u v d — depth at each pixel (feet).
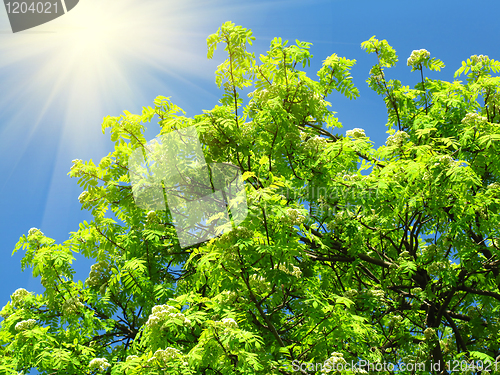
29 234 24.66
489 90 30.81
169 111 25.16
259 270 17.63
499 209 26.37
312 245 27.53
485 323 27.96
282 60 25.12
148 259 25.23
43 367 21.01
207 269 17.66
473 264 25.57
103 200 25.63
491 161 26.76
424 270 27.78
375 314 29.07
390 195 24.89
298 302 20.12
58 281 24.62
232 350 15.11
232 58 23.32
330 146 23.29
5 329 23.02
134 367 14.10
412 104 34.19
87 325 24.29
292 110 26.94
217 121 23.95
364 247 28.96
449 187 22.68
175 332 15.79
